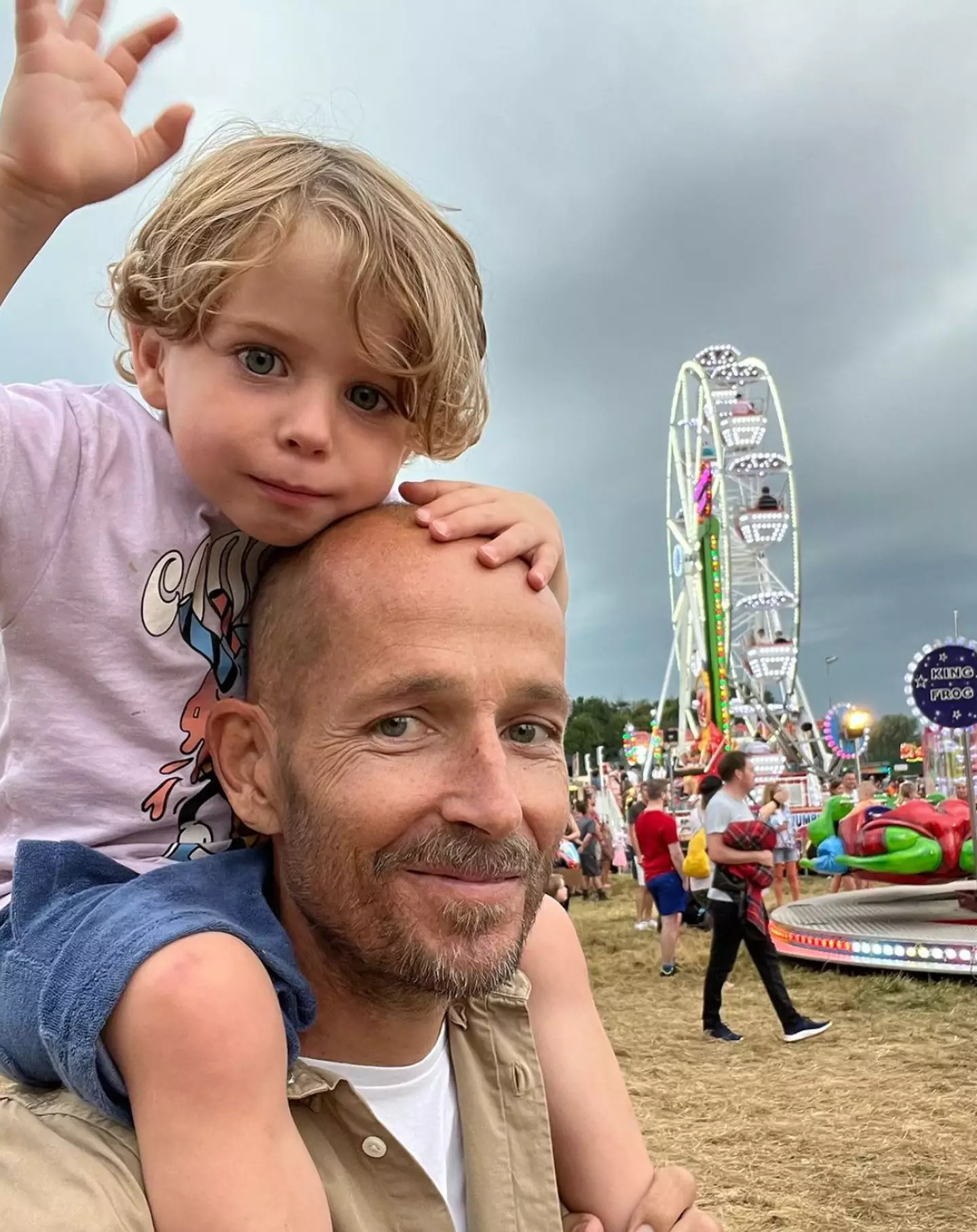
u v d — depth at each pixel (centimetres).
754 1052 363
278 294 51
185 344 54
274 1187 40
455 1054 57
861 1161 253
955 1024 385
